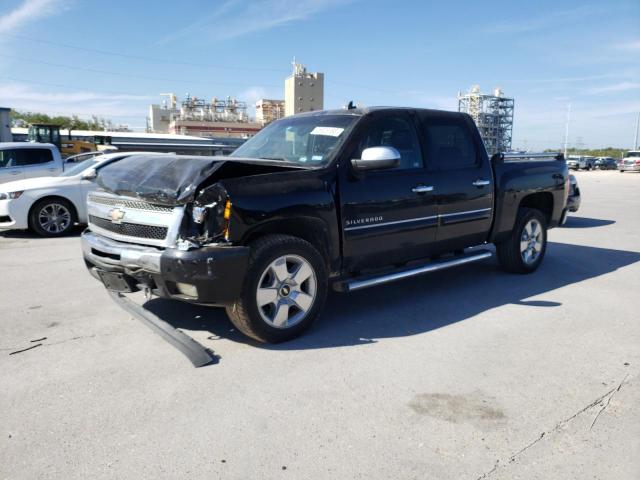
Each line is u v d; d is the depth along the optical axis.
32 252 7.91
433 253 5.26
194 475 2.43
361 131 4.56
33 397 3.16
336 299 5.30
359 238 4.45
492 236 5.85
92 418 2.92
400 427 2.86
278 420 2.92
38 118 81.62
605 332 4.40
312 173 4.16
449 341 4.16
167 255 3.59
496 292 5.62
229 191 3.65
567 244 8.87
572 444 2.72
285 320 4.02
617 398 3.22
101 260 4.05
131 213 3.93
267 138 5.24
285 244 3.89
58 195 9.61
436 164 5.12
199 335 4.20
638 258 7.57
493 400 3.18
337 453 2.62
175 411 3.01
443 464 2.54
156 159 4.24
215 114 87.50
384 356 3.83
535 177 6.20
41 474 2.43
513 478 2.44
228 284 3.61
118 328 4.38
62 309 4.89
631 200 17.98
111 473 2.45
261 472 2.46
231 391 3.25
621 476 2.46
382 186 4.57
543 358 3.84
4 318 4.63
